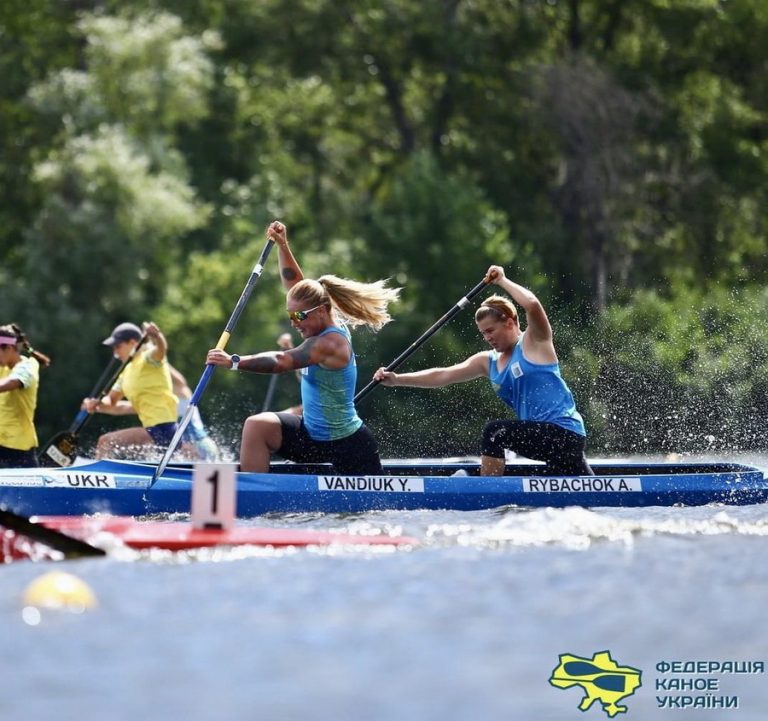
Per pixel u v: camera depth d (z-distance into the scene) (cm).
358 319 3522
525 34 12925
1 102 11400
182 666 1867
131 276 10362
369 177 14338
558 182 12862
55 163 10462
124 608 2197
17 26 12162
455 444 9519
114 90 11356
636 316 9731
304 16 13000
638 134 12344
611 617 2130
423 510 3469
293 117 13962
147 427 4841
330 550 2738
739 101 13175
